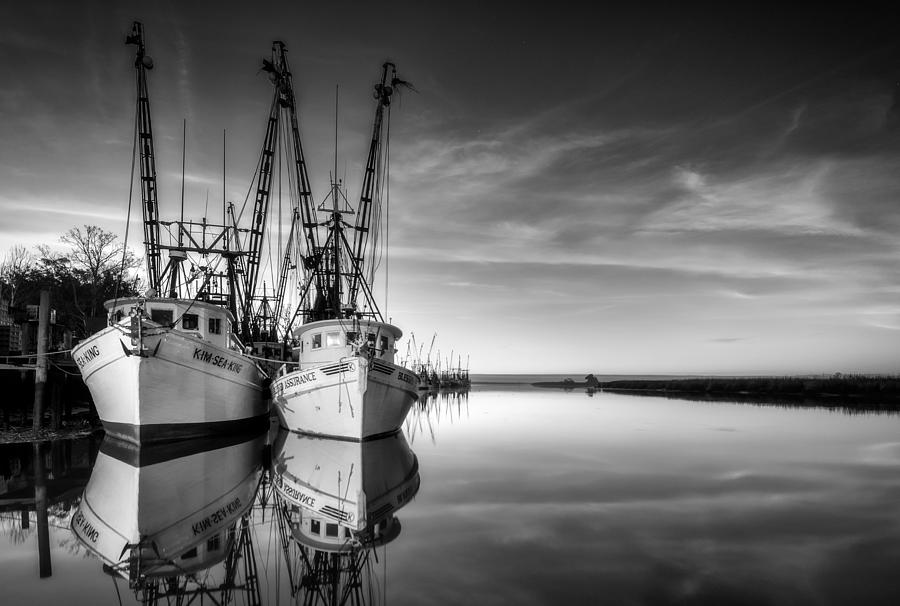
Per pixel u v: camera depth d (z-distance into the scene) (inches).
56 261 2070.6
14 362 1294.3
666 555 430.9
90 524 520.1
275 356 1691.7
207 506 589.6
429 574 393.4
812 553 434.6
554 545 456.4
